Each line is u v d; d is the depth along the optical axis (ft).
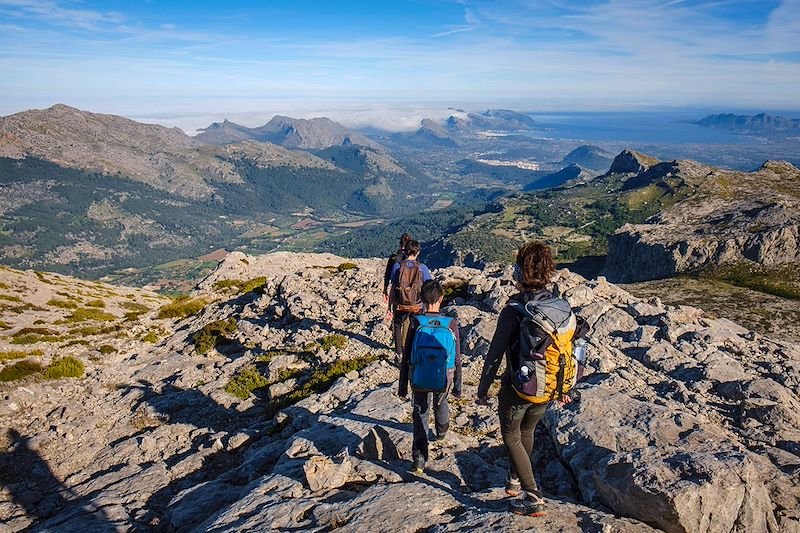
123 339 80.79
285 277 88.12
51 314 115.65
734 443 25.03
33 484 38.83
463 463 27.68
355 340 57.00
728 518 20.07
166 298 194.59
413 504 22.08
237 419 45.88
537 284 19.94
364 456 28.27
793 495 22.31
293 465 28.09
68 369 64.95
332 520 21.33
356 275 89.04
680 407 33.22
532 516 20.59
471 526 19.92
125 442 43.16
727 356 41.81
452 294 72.64
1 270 154.40
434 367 25.39
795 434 29.17
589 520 20.57
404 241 42.93
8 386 59.47
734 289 480.64
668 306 56.95
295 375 51.49
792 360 41.96
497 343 20.13
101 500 32.35
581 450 26.61
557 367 19.31
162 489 33.76
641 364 41.91
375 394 38.78
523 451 20.98
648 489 20.38
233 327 71.82
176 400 50.80
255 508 23.65
